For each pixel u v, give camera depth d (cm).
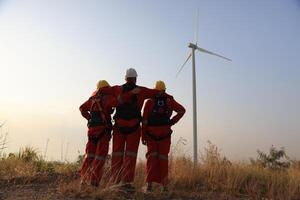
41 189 815
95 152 820
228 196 802
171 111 820
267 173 1009
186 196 781
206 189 853
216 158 1024
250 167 1053
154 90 816
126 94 802
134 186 823
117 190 754
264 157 1389
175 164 962
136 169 1010
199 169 971
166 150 806
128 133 801
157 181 800
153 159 802
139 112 812
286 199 769
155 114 806
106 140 812
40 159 1143
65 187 785
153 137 802
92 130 814
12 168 1002
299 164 1171
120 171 798
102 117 814
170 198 758
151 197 752
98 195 735
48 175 969
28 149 1162
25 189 814
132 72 813
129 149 798
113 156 806
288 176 959
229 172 935
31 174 952
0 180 895
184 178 897
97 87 835
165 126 807
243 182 909
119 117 805
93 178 793
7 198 720
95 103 820
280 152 1379
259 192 821
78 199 721
